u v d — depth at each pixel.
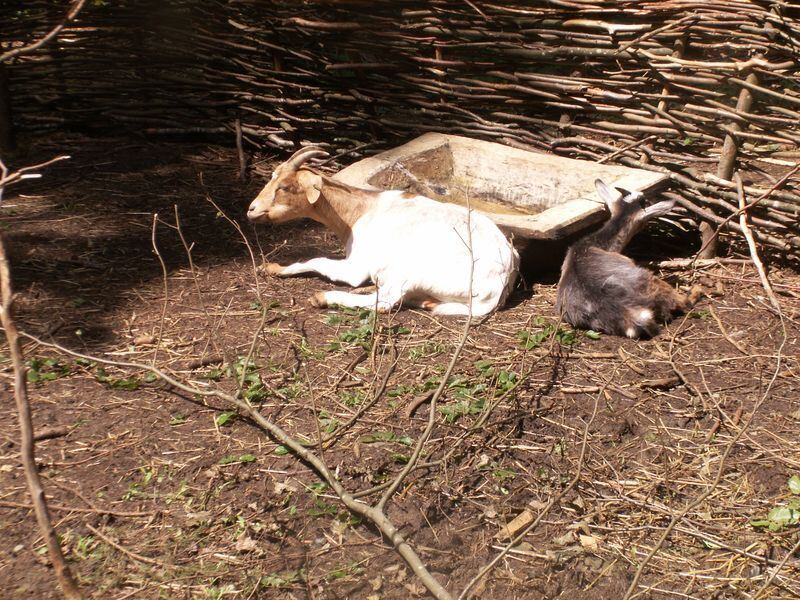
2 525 2.03
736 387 2.60
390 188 3.51
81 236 3.57
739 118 3.28
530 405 2.49
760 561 1.98
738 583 1.93
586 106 3.71
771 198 3.29
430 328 2.89
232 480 2.19
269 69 4.44
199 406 2.47
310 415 2.44
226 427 2.38
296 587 1.89
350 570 1.94
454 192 3.69
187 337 2.82
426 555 1.99
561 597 1.89
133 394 2.52
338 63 4.22
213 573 1.91
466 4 3.83
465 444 2.33
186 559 1.96
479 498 2.16
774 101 3.22
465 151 3.71
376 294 2.97
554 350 2.77
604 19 3.60
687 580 1.94
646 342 2.84
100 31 4.64
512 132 3.92
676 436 2.39
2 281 1.70
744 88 3.27
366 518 2.08
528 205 3.57
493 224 3.04
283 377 2.60
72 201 3.94
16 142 4.57
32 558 1.94
